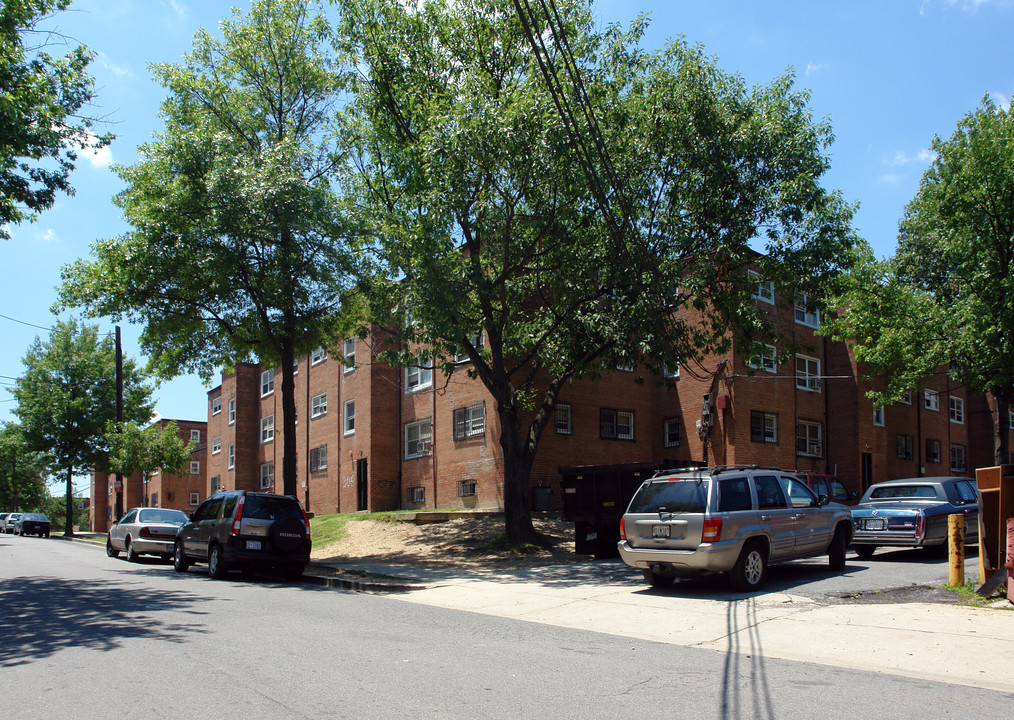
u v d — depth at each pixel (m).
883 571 12.76
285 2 19.12
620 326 16.05
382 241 17.48
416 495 28.41
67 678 6.28
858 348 26.00
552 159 14.38
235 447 40.75
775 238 16.52
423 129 17.02
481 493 24.95
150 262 17.47
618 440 27.14
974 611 8.88
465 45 17.73
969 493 15.34
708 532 10.68
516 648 7.71
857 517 14.77
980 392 23.94
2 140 13.49
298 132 19.72
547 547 18.03
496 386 18.56
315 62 19.53
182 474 36.78
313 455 34.75
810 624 8.52
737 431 26.22
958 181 24.22
